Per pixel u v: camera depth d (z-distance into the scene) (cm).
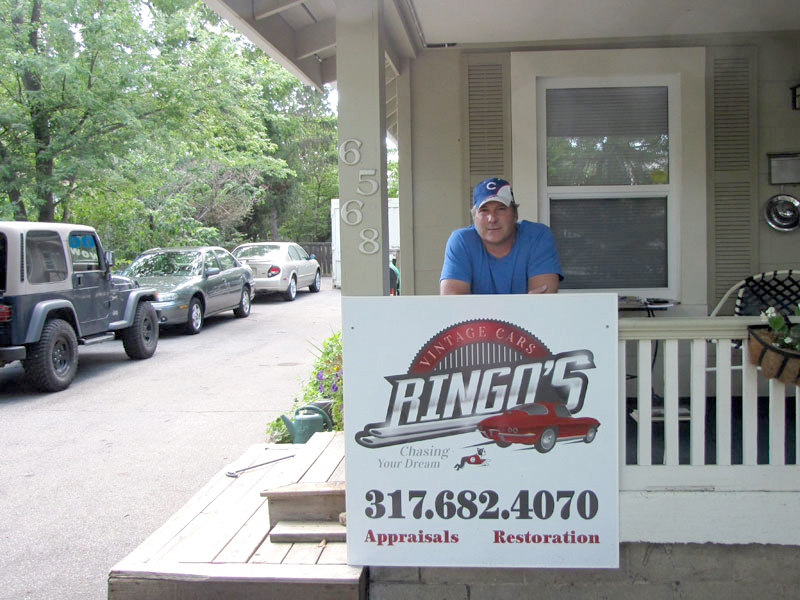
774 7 440
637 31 489
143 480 513
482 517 273
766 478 276
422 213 526
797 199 496
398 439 273
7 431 653
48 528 428
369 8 349
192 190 1995
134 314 1001
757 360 267
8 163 1209
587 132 515
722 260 503
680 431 426
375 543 277
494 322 268
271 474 409
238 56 1575
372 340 271
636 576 279
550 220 520
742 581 278
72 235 870
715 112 498
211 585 278
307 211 3678
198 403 754
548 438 269
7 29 1159
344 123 356
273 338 1232
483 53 514
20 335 759
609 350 267
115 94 1262
